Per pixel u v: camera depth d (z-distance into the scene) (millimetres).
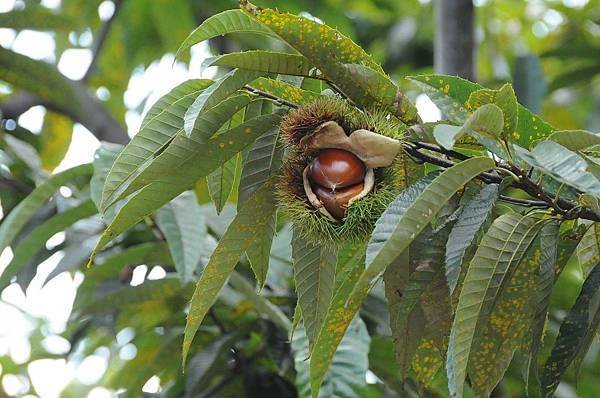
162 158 4523
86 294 8383
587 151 4562
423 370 5289
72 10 12516
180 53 4738
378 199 4680
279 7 11930
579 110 13625
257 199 4891
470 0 8664
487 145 4445
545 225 4719
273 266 8406
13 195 9148
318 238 4793
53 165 11578
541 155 4113
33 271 9023
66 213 7879
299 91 4836
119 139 10641
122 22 12133
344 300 4891
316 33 4566
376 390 8953
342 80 4684
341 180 4688
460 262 4348
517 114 4555
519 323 4941
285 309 8367
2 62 9734
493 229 4578
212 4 11758
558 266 5219
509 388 8922
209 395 8633
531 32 15523
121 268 8344
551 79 11734
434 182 4020
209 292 4887
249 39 11367
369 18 13992
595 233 5281
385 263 3906
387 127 4723
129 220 4734
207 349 8344
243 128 4754
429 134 4680
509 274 4613
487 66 14586
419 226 3953
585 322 5027
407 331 5031
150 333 9297
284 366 8219
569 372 8797
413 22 13508
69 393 13141
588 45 11141
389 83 4645
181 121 4688
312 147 4750
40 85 10078
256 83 4828
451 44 8602
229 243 4906
